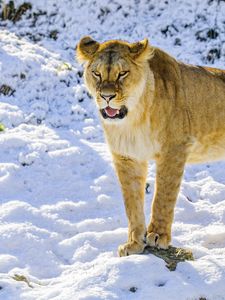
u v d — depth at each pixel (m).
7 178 13.23
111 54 10.20
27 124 15.71
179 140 10.75
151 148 10.70
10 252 10.92
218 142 11.56
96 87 10.27
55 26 19.72
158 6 20.22
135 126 10.55
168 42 18.95
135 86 10.28
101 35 19.50
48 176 13.64
